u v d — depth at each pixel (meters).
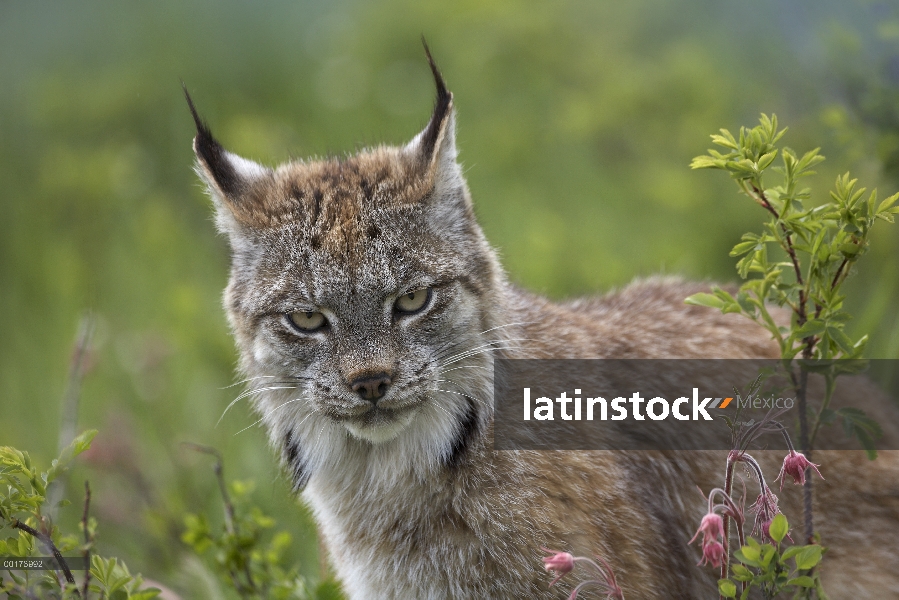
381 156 9.03
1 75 22.72
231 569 9.73
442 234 8.42
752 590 8.75
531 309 9.50
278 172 9.10
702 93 17.78
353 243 8.16
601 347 9.55
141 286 16.66
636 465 9.13
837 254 7.62
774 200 7.70
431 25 21.14
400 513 8.70
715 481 9.22
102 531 11.58
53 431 13.66
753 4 18.80
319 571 10.52
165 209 17.70
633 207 17.42
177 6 23.73
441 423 8.52
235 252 8.74
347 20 23.22
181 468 12.37
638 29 20.39
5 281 17.12
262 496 11.65
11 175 19.47
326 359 8.24
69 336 14.99
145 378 13.91
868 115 11.58
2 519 7.86
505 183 18.61
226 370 14.00
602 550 8.41
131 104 20.28
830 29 12.52
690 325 10.05
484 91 20.02
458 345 8.42
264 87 22.00
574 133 18.58
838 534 9.09
